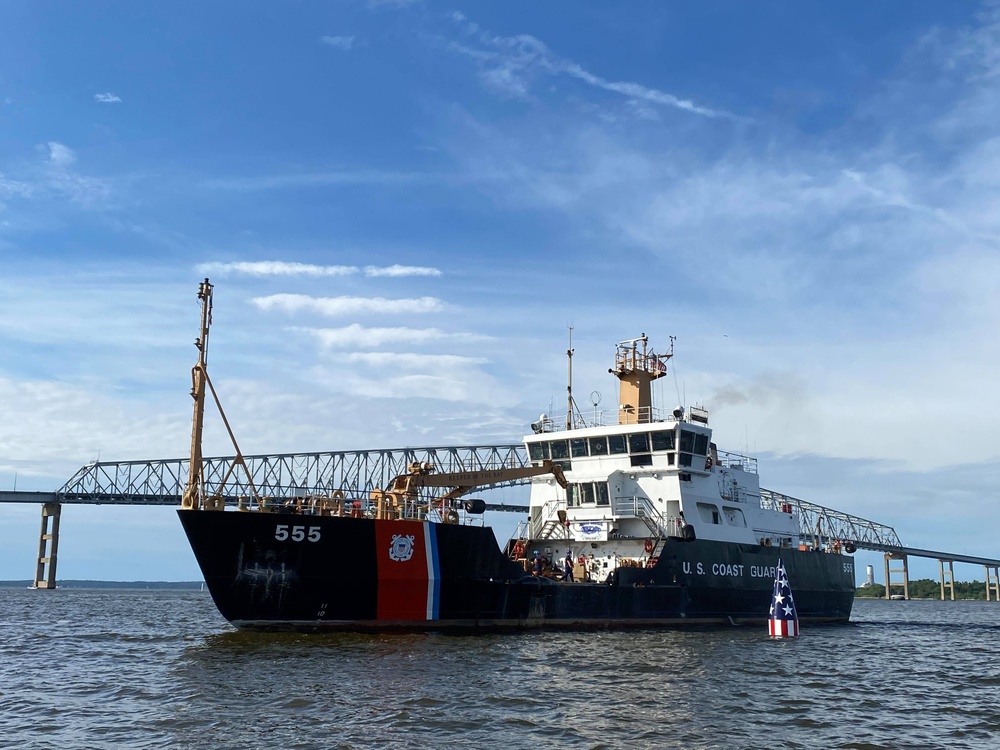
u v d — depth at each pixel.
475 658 33.84
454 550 40.38
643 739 22.42
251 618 38.03
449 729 22.89
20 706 25.72
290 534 37.25
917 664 39.28
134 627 56.84
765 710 26.50
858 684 32.28
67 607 99.31
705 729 23.70
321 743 21.34
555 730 23.08
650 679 31.00
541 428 55.12
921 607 173.50
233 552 36.94
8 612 82.44
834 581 62.25
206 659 33.09
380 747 21.09
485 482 46.84
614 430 50.91
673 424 49.28
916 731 24.30
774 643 44.59
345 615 38.81
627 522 50.31
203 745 21.12
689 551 48.72
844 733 23.80
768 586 54.09
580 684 29.45
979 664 40.25
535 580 43.06
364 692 27.09
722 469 54.47
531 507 53.44
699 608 49.25
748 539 54.84
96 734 22.22
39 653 39.22
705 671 33.41
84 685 29.34
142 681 29.94
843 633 55.28
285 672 30.22
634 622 46.41
